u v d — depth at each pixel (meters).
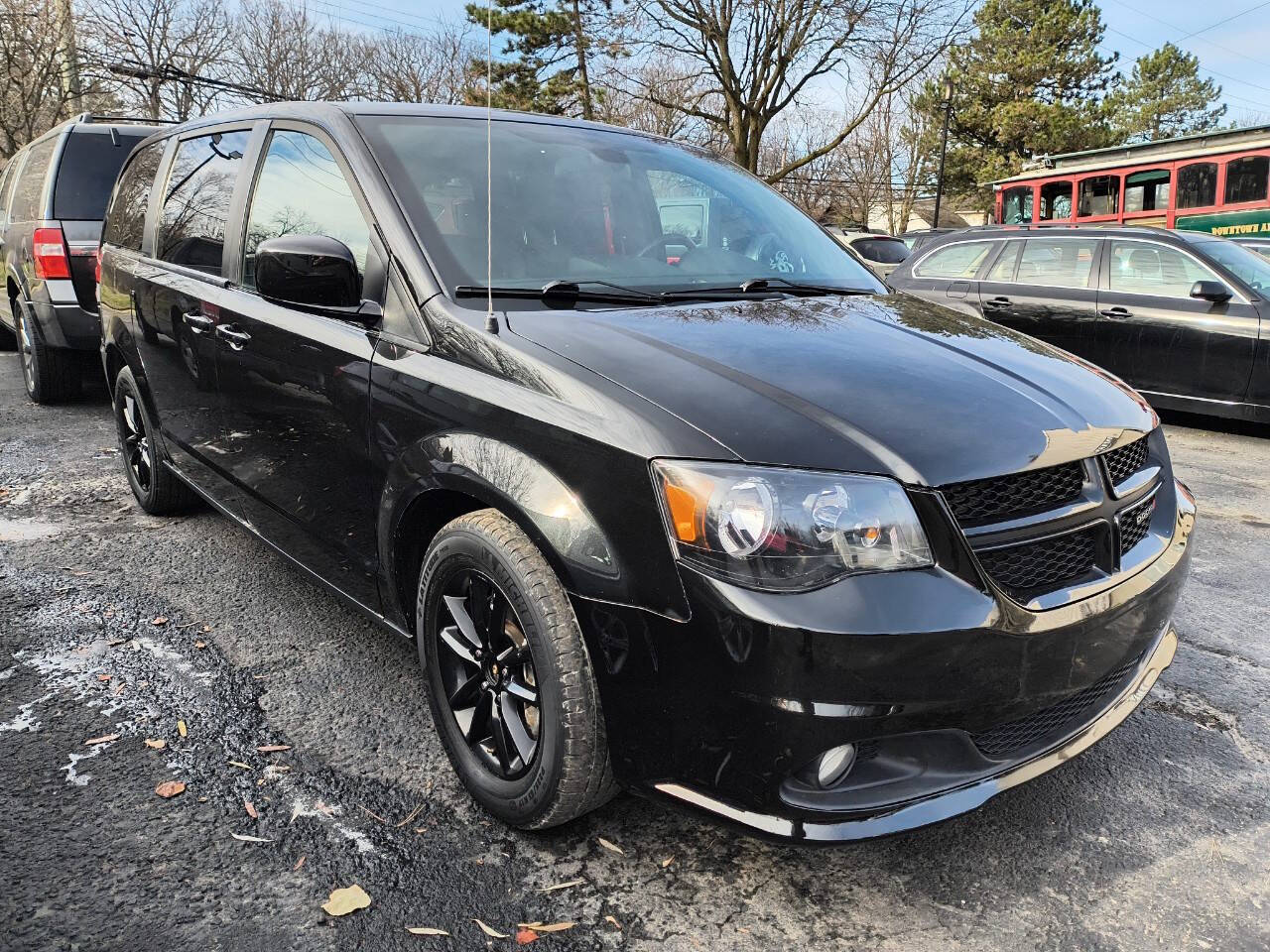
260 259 2.47
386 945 1.95
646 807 2.43
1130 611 2.11
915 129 44.62
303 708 2.87
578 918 2.05
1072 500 2.07
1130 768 2.68
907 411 2.03
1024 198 19.53
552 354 2.20
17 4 21.62
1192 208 16.06
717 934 2.02
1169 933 2.04
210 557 4.06
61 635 3.30
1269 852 2.32
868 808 1.86
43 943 1.92
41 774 2.49
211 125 3.81
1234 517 5.14
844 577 1.79
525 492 2.06
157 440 4.21
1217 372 6.94
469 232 2.65
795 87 24.44
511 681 2.26
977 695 1.86
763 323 2.50
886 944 2.00
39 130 23.80
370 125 2.88
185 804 2.39
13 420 6.55
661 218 3.13
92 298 6.41
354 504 2.68
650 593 1.88
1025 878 2.21
